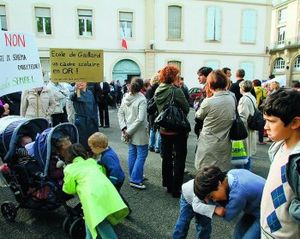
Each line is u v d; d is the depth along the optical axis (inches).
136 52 797.2
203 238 99.5
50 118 197.5
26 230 122.0
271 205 57.6
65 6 730.8
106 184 96.3
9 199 150.6
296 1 1185.4
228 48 868.6
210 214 78.0
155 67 816.9
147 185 170.1
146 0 779.4
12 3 698.2
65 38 742.5
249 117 171.2
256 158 224.5
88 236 103.6
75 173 98.4
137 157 163.3
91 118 170.4
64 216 133.3
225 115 122.3
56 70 164.7
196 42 838.5
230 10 850.8
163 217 132.6
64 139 113.9
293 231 55.3
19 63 141.2
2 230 122.2
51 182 115.0
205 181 71.0
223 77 123.6
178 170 149.4
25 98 190.1
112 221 96.9
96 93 339.3
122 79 802.2
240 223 86.7
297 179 49.4
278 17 1321.4
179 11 813.9
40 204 121.0
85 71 168.9
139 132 159.2
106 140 119.8
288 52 1204.5
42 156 113.2
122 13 775.1
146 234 118.9
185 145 148.3
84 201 93.0
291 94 53.1
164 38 812.6
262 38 892.6
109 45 775.7
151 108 157.9
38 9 719.1
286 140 55.7
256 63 901.2
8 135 123.2
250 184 75.6
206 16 832.3
